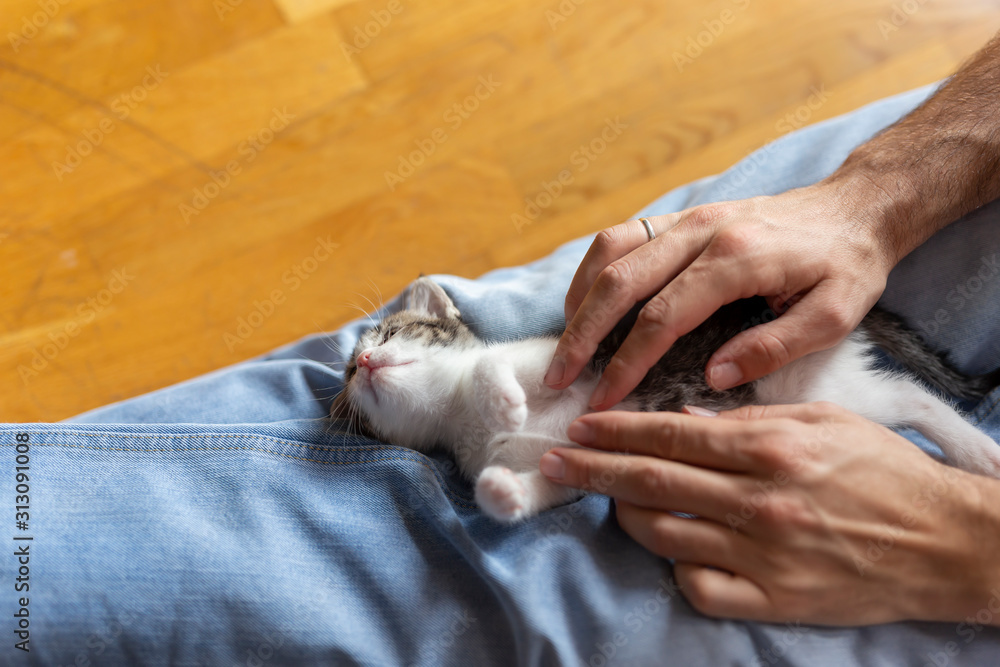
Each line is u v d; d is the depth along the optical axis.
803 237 0.64
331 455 0.66
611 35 1.08
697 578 0.61
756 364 0.64
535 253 0.99
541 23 1.08
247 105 1.06
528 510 0.65
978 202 0.67
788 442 0.61
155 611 0.61
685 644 0.60
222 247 1.00
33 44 1.07
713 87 1.04
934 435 0.67
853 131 0.75
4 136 1.04
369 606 0.63
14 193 1.02
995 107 0.67
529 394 0.69
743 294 0.64
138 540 0.62
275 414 0.72
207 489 0.64
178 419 0.71
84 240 1.00
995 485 0.61
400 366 0.73
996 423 0.67
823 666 0.60
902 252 0.67
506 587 0.61
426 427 0.74
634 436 0.63
